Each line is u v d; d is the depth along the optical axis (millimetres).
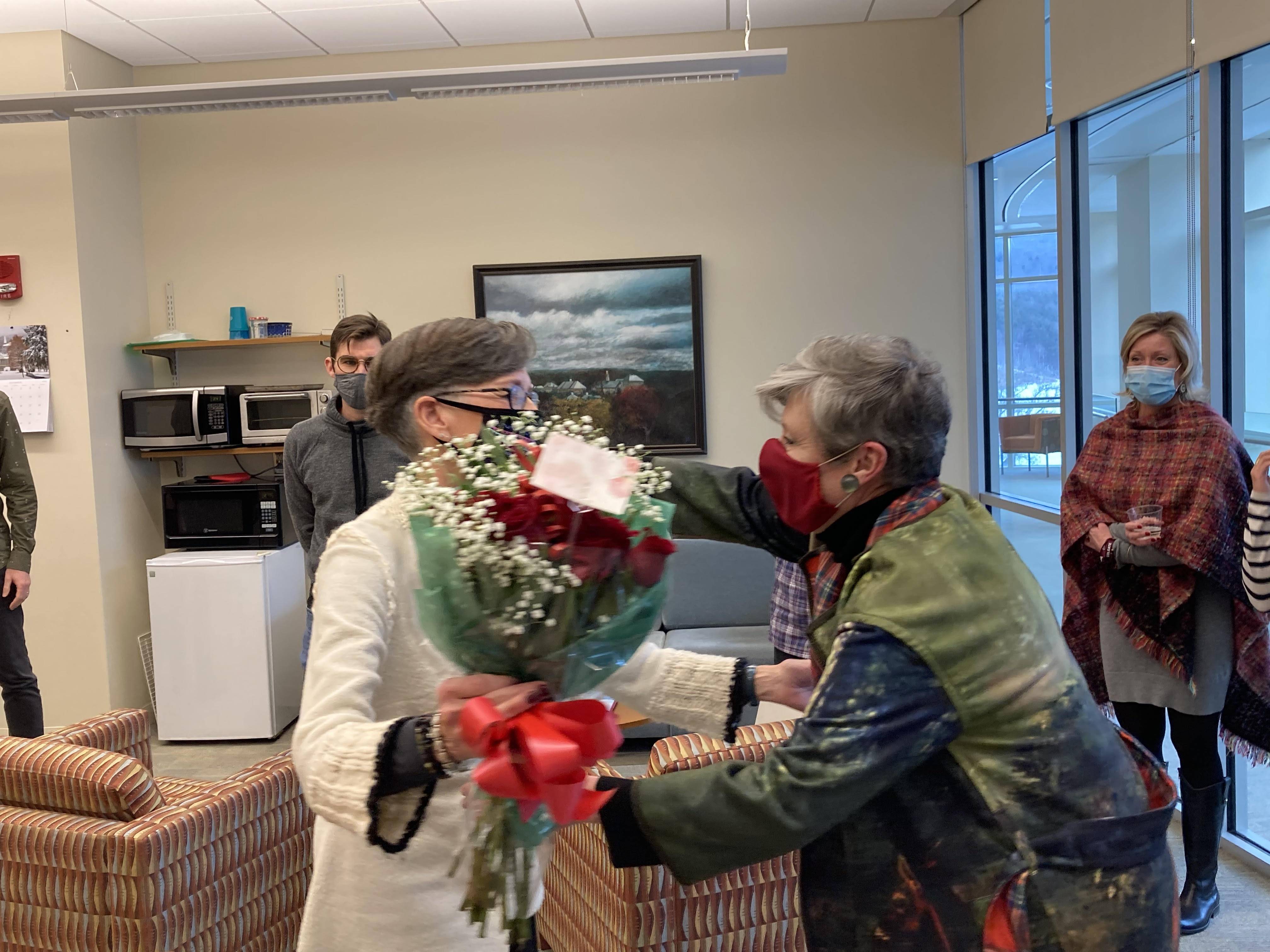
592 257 5066
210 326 5188
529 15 4648
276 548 4805
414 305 5125
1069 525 2945
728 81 4996
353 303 5133
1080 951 1003
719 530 1414
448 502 1011
